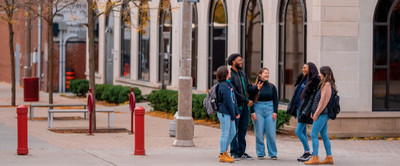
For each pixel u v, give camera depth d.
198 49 24.44
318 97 12.34
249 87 12.84
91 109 17.08
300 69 18.30
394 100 17.55
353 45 17.05
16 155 13.09
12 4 23.67
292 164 12.56
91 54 17.89
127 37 31.55
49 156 13.01
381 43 17.38
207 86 23.86
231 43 22.16
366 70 17.17
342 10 16.95
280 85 19.55
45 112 24.03
